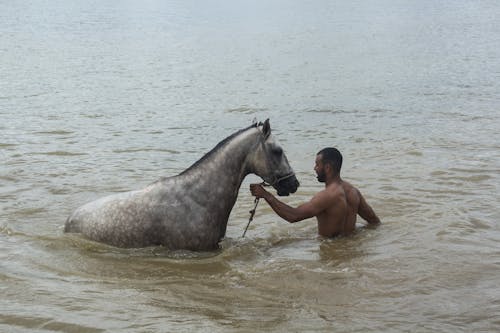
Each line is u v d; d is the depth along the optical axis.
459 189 11.38
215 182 8.38
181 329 6.29
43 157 13.95
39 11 55.47
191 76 26.70
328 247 8.58
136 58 31.66
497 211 10.02
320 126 17.75
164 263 8.09
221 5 68.38
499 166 12.98
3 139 15.48
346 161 13.81
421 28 45.84
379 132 16.81
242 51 34.94
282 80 25.92
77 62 29.81
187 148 15.33
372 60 31.50
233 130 17.38
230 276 7.71
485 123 17.62
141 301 6.96
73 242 8.63
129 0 71.25
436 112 19.33
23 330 6.24
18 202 10.68
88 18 51.53
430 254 8.20
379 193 11.17
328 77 26.66
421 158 13.87
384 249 8.44
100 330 6.26
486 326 6.30
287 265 8.00
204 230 8.35
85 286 7.36
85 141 15.63
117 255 8.30
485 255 8.14
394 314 6.61
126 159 14.09
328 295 7.11
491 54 32.72
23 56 31.08
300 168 13.40
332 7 65.50
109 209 8.58
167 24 48.94
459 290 7.14
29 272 7.72
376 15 56.38
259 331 6.25
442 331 6.22
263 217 10.12
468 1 68.88
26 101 20.59
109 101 21.08
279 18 54.75
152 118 18.67
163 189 8.44
